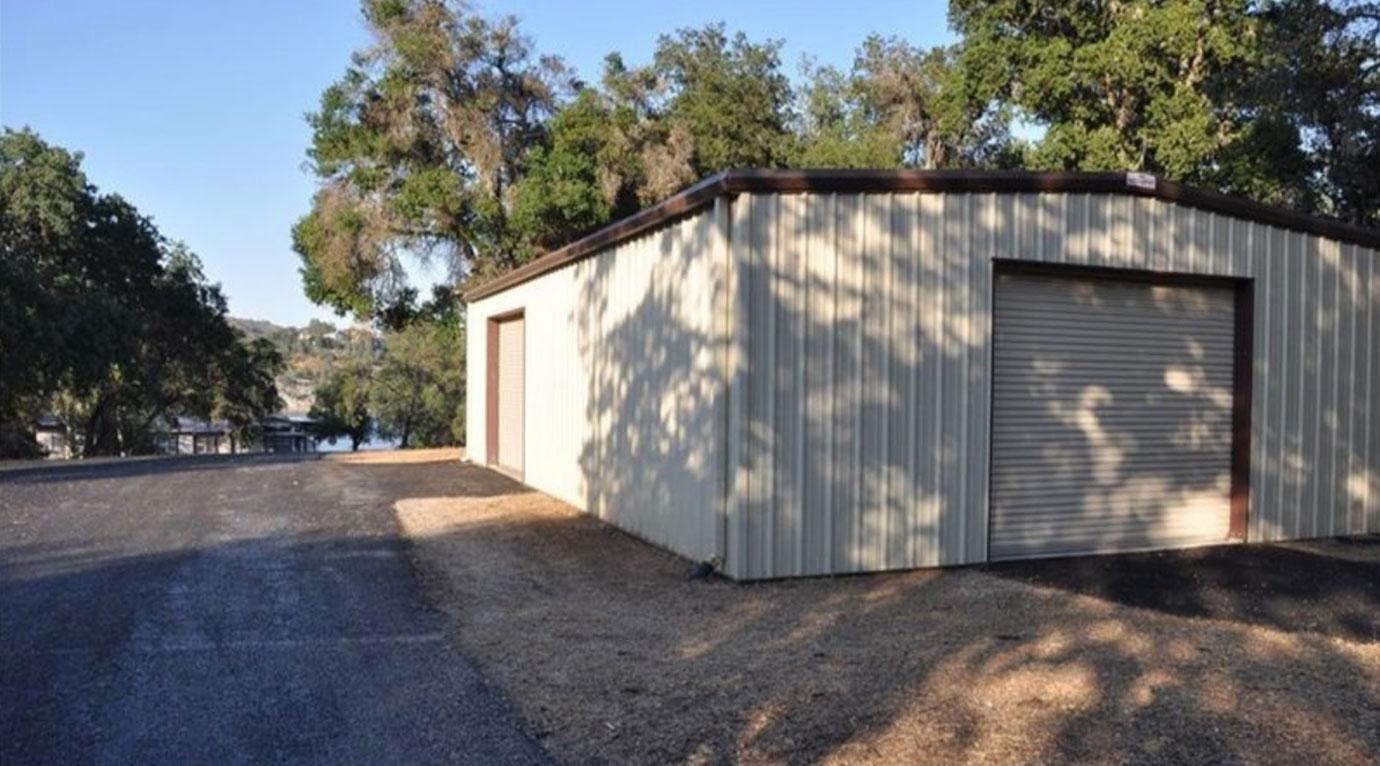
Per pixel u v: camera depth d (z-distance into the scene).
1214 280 10.70
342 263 27.78
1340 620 7.34
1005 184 9.21
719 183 8.20
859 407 8.63
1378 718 4.77
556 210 27.19
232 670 5.63
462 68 27.98
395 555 9.24
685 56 35.38
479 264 28.67
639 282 10.47
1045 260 9.52
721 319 8.38
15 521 11.03
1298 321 11.18
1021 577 8.70
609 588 8.02
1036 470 9.75
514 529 10.98
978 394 9.19
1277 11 21.69
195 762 4.30
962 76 26.09
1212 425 10.80
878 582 8.35
